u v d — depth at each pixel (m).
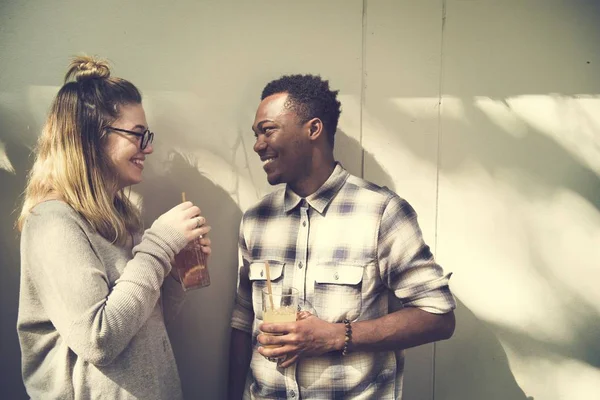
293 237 1.44
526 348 1.72
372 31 1.69
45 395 1.25
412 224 1.36
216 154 1.74
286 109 1.37
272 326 1.26
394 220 1.35
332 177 1.42
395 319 1.31
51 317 1.19
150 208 1.76
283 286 1.42
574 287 1.70
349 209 1.39
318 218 1.42
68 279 1.16
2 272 1.76
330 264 1.36
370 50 1.69
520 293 1.72
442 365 1.74
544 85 1.67
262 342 1.27
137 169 1.39
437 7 1.67
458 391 1.75
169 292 1.53
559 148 1.68
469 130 1.70
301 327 1.26
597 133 1.67
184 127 1.74
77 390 1.21
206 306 1.77
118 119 1.34
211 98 1.72
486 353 1.73
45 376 1.26
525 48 1.67
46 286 1.18
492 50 1.68
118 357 1.24
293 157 1.38
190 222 1.32
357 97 1.70
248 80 1.72
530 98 1.68
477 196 1.71
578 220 1.69
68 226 1.20
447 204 1.72
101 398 1.21
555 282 1.71
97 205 1.30
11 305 1.77
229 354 1.64
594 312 1.70
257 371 1.42
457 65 1.69
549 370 1.72
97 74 1.38
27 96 1.72
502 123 1.69
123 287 1.20
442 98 1.70
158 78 1.72
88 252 1.21
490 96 1.69
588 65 1.66
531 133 1.69
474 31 1.67
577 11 1.65
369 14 1.68
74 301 1.15
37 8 1.70
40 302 1.25
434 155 1.71
